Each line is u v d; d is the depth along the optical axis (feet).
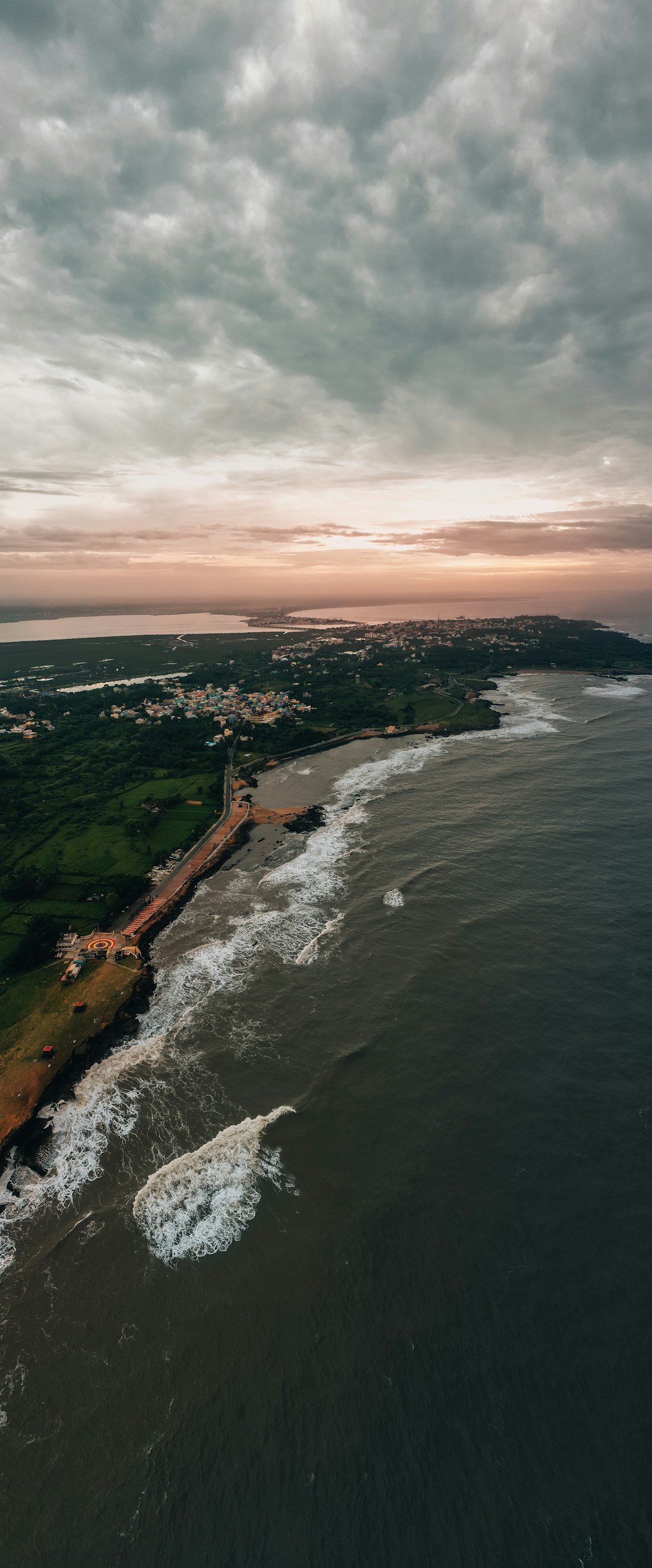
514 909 260.21
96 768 507.30
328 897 281.13
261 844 349.82
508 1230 134.62
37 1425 108.47
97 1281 130.41
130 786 460.55
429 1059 183.42
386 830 351.25
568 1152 151.74
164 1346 118.83
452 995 210.18
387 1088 173.88
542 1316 118.83
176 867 321.52
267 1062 186.70
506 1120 161.48
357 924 256.11
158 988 225.35
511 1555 90.99
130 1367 115.96
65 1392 112.78
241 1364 115.14
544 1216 136.98
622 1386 108.06
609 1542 91.20
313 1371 113.70
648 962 222.28
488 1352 114.32
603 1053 182.39
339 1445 104.01
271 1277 128.67
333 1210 141.28
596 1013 198.59
